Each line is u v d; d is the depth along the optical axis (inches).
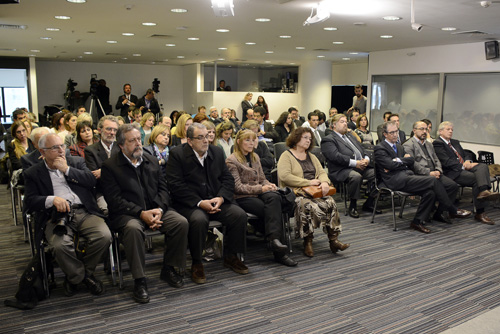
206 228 130.3
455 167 207.8
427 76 325.1
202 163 138.2
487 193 191.5
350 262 147.9
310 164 164.6
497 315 111.4
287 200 146.6
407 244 167.0
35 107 487.8
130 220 120.5
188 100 589.0
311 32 259.1
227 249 141.9
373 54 368.5
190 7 190.2
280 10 193.0
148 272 137.3
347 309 114.2
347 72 550.6
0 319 106.8
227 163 149.2
